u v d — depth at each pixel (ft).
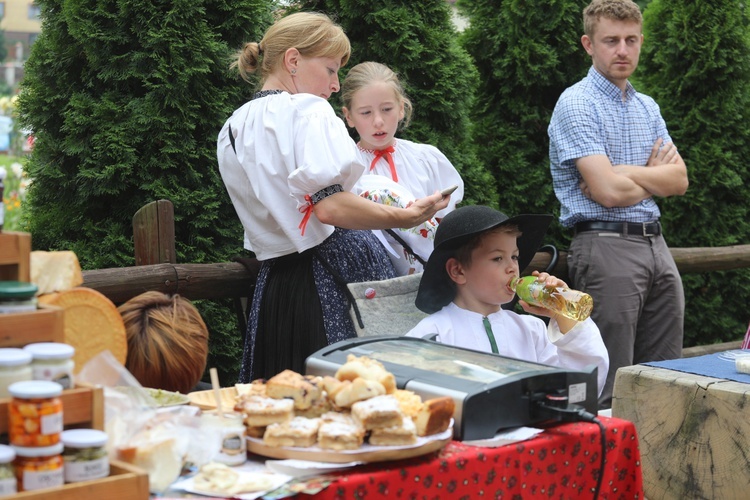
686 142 22.43
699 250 20.71
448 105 17.76
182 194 14.89
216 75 15.34
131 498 5.48
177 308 8.34
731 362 10.98
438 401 6.69
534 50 20.40
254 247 11.56
